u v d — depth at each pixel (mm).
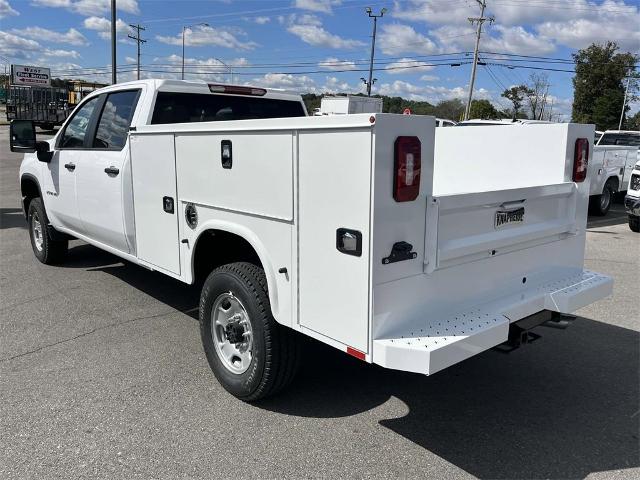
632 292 6199
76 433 3213
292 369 3398
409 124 2584
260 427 3299
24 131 5824
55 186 5965
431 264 2775
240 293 3393
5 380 3855
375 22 41500
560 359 4363
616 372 4137
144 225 4422
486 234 3098
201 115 4977
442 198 2748
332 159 2684
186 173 3801
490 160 4113
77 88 50000
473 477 2869
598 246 8945
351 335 2730
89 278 6336
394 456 3041
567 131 3605
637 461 3025
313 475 2863
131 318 5078
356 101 22234
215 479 2822
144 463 2941
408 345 2590
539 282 3611
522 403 3656
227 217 3473
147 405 3537
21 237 8523
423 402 3646
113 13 25016
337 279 2754
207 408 3510
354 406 3572
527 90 67062
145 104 4625
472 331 2791
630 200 10086
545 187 3418
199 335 4684
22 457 2977
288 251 3037
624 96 65375
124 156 4570
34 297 5652
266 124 3041
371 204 2527
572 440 3225
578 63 67062
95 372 3988
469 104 40531
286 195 2984
